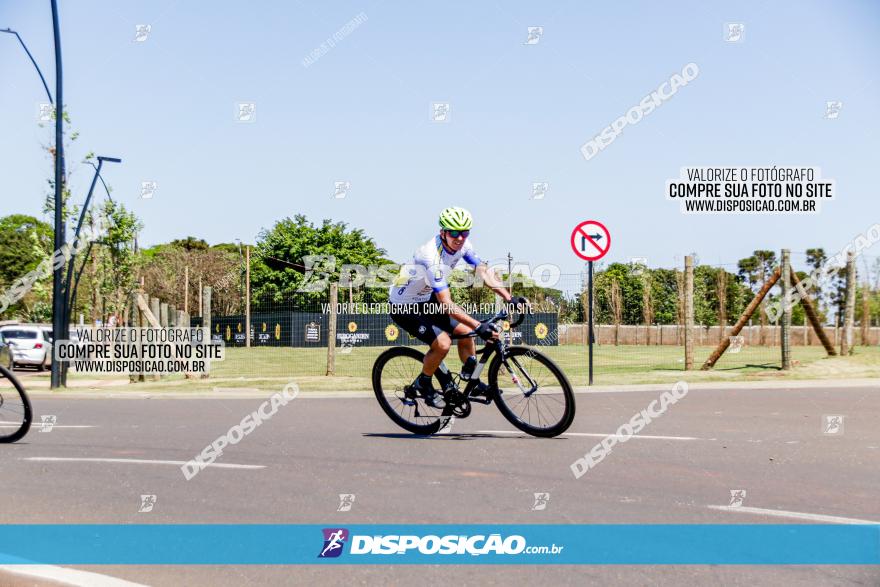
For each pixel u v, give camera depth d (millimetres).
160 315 17141
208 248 71688
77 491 4742
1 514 4219
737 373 13781
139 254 18516
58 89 14727
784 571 3164
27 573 3266
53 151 17766
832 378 12789
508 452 5852
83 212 15242
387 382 7051
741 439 6465
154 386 14320
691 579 3082
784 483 4715
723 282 29094
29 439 7016
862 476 4922
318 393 12180
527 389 6461
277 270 54906
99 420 8609
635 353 23453
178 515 4148
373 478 4973
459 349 6582
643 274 33062
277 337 35344
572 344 31672
